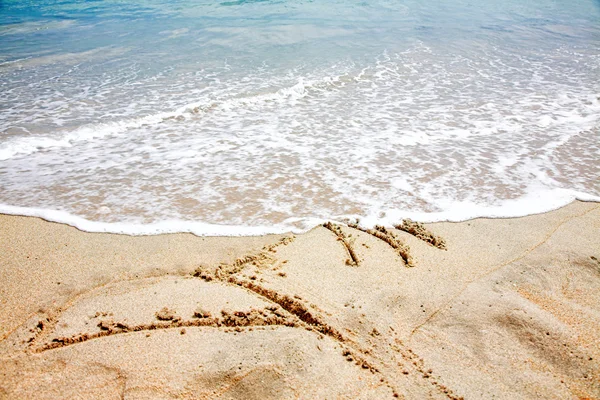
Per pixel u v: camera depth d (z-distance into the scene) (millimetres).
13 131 7402
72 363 3289
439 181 6051
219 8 19156
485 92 9672
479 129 7758
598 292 4062
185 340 3521
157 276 4305
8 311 3777
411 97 9359
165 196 5668
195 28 15336
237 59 11930
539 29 15891
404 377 3221
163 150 6938
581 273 4328
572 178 6168
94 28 15266
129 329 3623
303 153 6824
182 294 4047
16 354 3352
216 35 14375
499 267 4441
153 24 15961
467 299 3990
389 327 3686
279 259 4566
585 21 17281
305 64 11562
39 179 6020
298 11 18438
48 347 3432
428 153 6852
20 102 8719
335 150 6922
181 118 8188
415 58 12266
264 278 4273
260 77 10492
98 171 6270
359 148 6996
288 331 3648
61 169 6309
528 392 3100
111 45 13094
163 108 8555
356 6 19625
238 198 5641
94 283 4168
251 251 4688
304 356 3369
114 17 17172
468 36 14750
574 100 9164
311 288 4133
